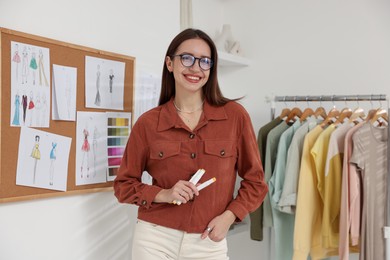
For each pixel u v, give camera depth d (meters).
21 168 1.79
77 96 2.01
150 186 1.78
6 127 1.74
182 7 2.87
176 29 2.61
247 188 1.79
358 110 2.62
